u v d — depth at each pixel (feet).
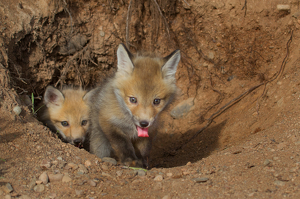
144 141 9.56
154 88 9.25
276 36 9.96
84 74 10.32
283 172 8.77
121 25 10.21
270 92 9.71
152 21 10.29
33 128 9.20
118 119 9.42
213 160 9.07
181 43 10.36
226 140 9.74
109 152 9.75
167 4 10.23
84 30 10.15
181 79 10.49
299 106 9.30
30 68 9.93
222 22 10.18
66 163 9.04
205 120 10.19
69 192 8.83
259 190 8.70
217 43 10.25
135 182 8.95
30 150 9.02
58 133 9.89
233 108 10.05
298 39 9.79
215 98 10.30
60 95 9.87
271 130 9.23
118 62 9.34
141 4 10.23
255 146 9.09
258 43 10.07
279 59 9.91
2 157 8.91
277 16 9.98
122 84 9.31
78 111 9.87
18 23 9.70
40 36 9.89
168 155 10.05
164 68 9.34
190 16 10.27
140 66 9.34
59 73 10.20
